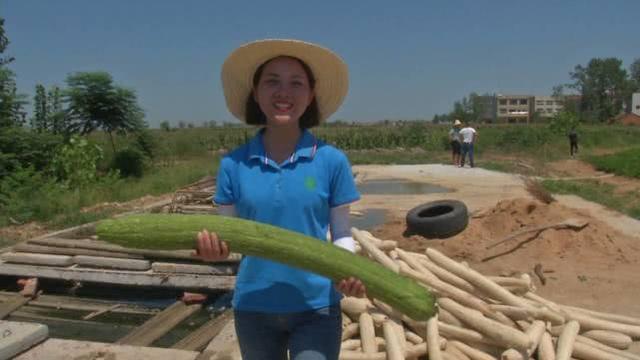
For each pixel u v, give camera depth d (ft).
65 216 42.86
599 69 378.12
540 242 29.14
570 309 18.65
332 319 8.59
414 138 150.00
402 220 36.60
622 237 30.30
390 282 7.46
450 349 15.21
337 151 8.68
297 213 8.29
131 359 15.24
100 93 70.13
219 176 8.82
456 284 17.92
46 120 70.03
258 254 7.30
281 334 8.76
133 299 25.40
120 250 26.43
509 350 14.65
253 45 8.50
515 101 460.14
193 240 7.14
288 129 8.59
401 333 15.85
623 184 64.49
